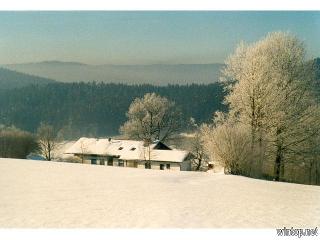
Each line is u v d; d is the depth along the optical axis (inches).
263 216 713.6
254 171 1545.3
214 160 1603.1
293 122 1621.6
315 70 1680.6
